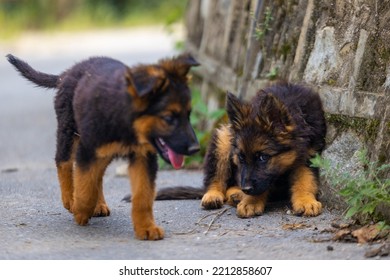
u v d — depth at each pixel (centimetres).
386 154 924
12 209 1084
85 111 915
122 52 3419
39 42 3962
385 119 938
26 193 1217
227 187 1127
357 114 1006
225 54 1505
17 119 2211
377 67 998
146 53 3347
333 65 1082
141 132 878
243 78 1309
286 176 1076
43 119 2198
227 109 1064
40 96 2688
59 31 4438
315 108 1066
